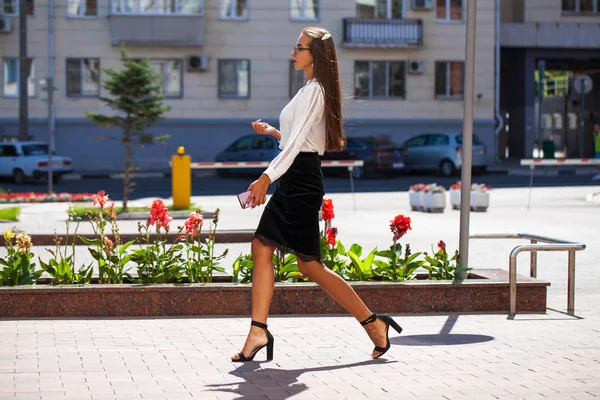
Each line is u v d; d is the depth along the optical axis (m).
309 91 7.40
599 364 7.71
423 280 10.30
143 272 10.36
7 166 40.00
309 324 9.38
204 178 43.50
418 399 6.58
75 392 6.68
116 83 25.59
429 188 25.69
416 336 8.84
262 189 7.16
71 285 9.82
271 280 7.55
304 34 7.57
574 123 63.50
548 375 7.32
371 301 9.97
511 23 51.84
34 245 17.89
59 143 47.09
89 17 47.06
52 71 46.88
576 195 31.44
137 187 37.19
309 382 7.04
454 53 50.16
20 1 41.62
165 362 7.66
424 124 50.06
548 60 55.84
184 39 47.38
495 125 50.41
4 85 46.91
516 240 18.83
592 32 52.66
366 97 49.72
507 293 10.19
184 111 48.12
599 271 14.34
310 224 7.45
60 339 8.54
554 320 9.75
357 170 42.81
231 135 48.50
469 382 7.07
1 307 9.59
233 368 7.47
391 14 49.56
